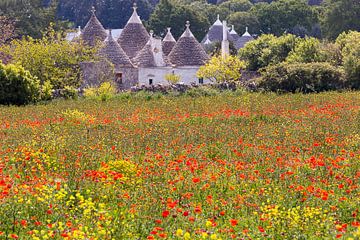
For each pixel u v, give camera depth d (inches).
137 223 513.3
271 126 1144.2
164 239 470.3
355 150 868.6
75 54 2512.3
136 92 2127.2
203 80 3083.2
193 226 510.6
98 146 883.4
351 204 588.1
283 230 507.2
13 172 702.5
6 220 510.6
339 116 1290.6
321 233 502.9
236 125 1172.5
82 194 613.0
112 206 575.2
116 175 642.2
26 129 1117.7
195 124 1197.7
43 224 509.4
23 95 1915.6
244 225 530.0
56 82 2422.5
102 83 2317.9
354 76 2333.9
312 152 853.8
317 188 632.4
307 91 2297.0
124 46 3093.0
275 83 2290.8
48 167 730.8
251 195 611.8
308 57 3024.1
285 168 733.3
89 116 1333.7
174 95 2101.4
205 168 732.0
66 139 957.8
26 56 2412.6
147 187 635.5
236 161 778.8
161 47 3024.1
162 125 1176.2
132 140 963.3
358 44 2465.6
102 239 472.4
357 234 477.4
